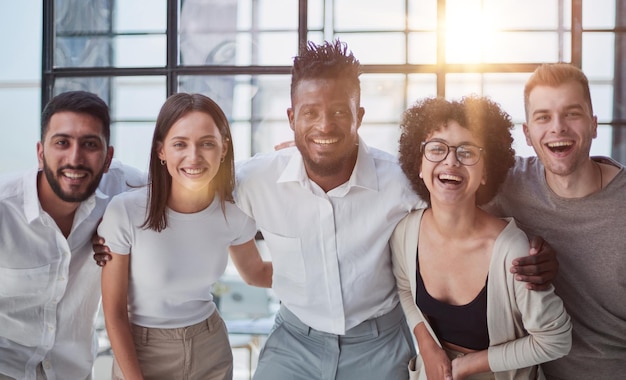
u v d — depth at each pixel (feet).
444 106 5.38
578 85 5.51
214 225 6.23
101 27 9.64
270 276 7.40
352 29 9.36
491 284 5.32
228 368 6.67
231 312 10.75
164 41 9.60
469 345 5.64
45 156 5.87
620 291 5.59
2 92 13.70
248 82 9.57
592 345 5.74
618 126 9.30
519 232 5.36
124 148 9.68
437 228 5.65
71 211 6.19
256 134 9.59
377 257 6.18
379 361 6.31
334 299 6.28
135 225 5.96
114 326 6.04
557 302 5.16
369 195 6.15
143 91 9.63
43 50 9.57
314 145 5.84
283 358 6.45
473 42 9.23
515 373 5.44
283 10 9.50
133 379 6.00
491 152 5.43
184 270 6.15
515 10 9.20
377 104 9.34
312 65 5.79
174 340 6.28
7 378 6.25
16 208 6.02
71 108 5.82
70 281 6.35
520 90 9.20
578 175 5.58
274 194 6.30
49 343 6.36
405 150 5.74
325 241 6.22
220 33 9.56
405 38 9.29
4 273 6.09
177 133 5.73
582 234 5.62
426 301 5.73
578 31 9.11
